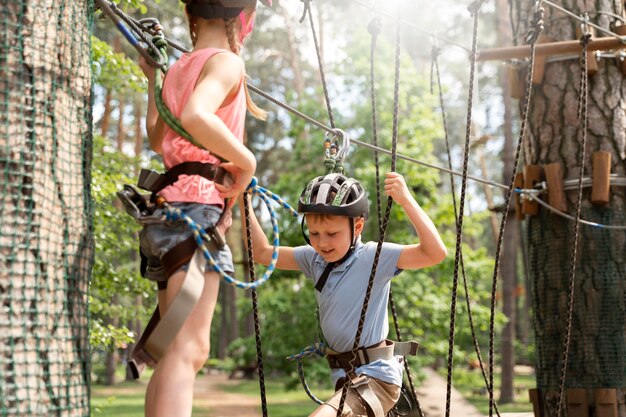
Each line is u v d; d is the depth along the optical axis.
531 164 5.84
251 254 2.33
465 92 33.88
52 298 1.89
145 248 2.10
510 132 26.72
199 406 25.16
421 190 17.69
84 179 2.06
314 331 16.66
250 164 1.99
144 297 9.44
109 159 10.22
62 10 2.03
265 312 17.38
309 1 3.54
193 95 1.97
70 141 2.02
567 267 5.52
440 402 22.53
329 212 2.87
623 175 5.56
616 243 5.47
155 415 1.92
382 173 16.36
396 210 15.96
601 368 5.33
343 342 2.98
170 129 2.12
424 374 16.19
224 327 48.00
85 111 2.09
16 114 1.89
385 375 2.96
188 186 2.02
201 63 2.09
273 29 31.14
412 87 17.84
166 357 1.96
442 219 16.78
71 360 1.92
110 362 33.97
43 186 1.91
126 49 19.05
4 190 1.84
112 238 9.27
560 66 5.77
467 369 29.81
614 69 5.70
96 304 9.02
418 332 16.06
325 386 16.84
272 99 3.50
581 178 3.74
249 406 25.19
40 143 1.92
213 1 2.17
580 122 3.85
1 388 1.76
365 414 2.86
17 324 1.81
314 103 18.22
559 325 5.50
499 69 32.25
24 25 1.93
